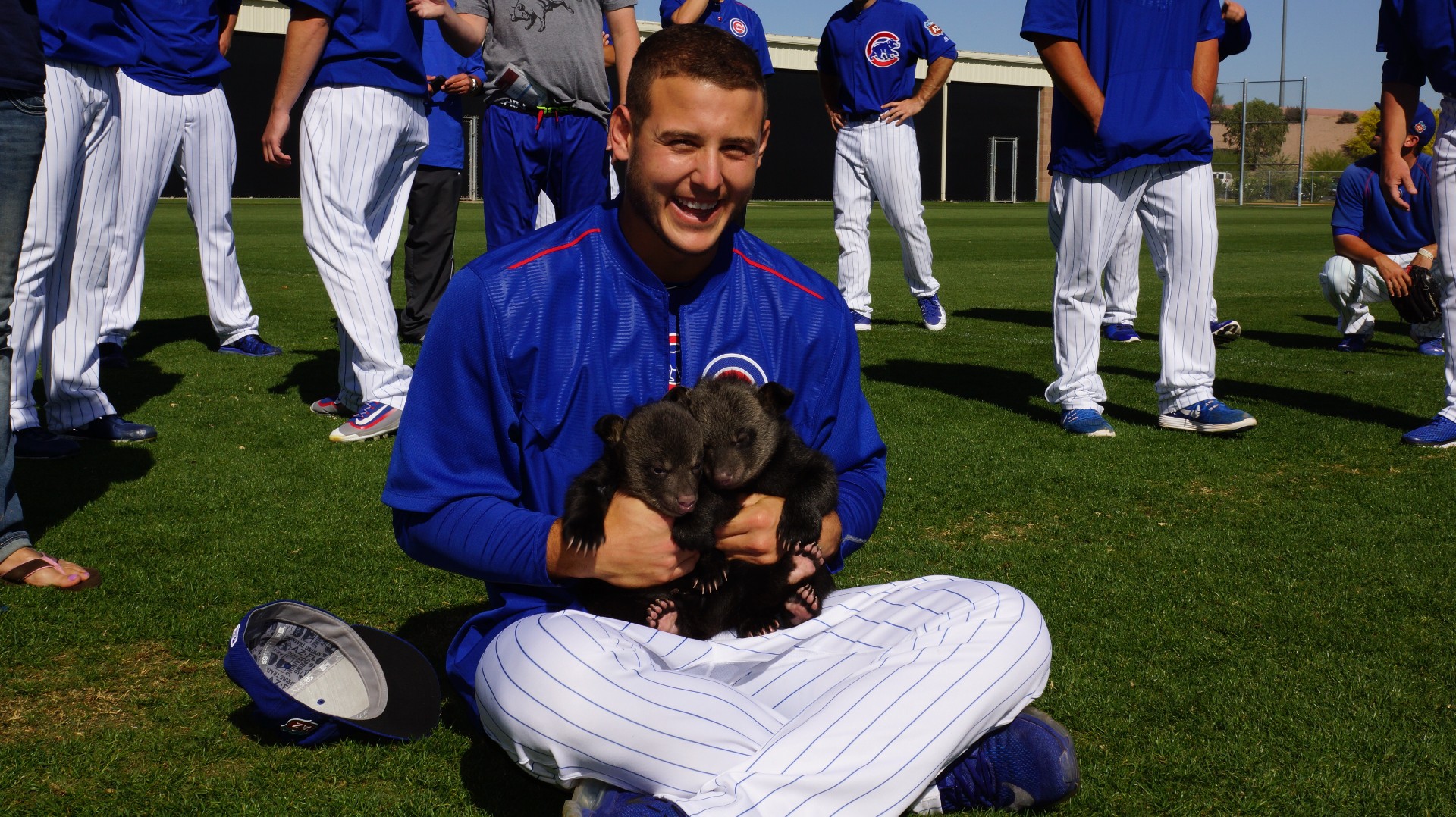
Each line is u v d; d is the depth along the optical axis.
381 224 7.61
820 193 66.25
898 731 2.69
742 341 3.41
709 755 2.69
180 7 8.52
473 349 3.16
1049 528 5.62
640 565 3.03
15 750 3.35
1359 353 11.20
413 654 3.64
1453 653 4.06
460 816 3.03
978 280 18.73
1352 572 4.89
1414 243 10.86
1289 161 82.62
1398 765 3.27
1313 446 7.19
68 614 4.33
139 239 9.15
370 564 5.00
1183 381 7.61
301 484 6.20
